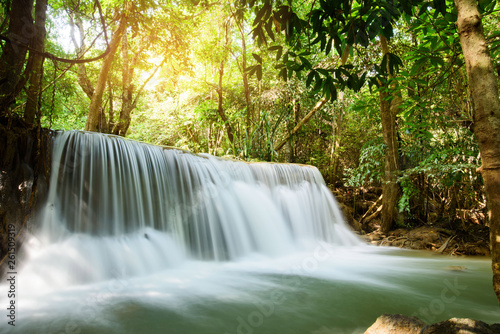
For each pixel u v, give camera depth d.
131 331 2.37
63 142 4.00
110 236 4.20
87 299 3.04
